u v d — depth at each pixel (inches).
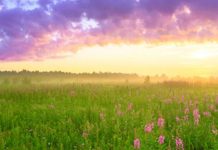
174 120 422.0
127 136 327.9
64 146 314.7
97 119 427.5
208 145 301.3
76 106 604.1
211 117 431.8
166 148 286.0
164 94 790.5
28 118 453.7
